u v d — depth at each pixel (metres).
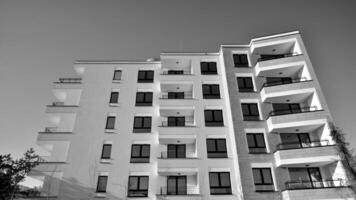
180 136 19.22
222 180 17.45
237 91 20.34
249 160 17.16
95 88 22.05
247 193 15.91
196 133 19.38
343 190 14.82
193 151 19.92
